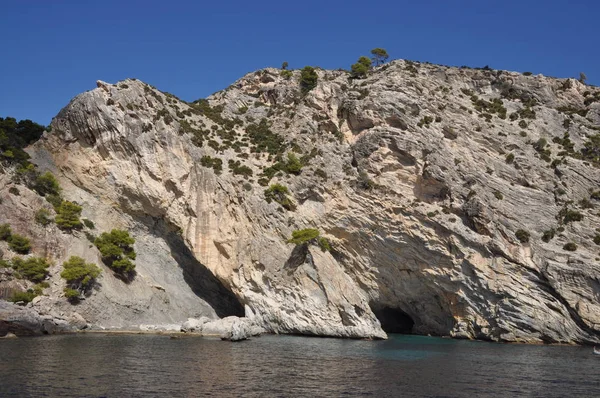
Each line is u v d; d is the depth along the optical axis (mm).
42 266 64625
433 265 73125
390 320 86812
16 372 34938
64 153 80188
